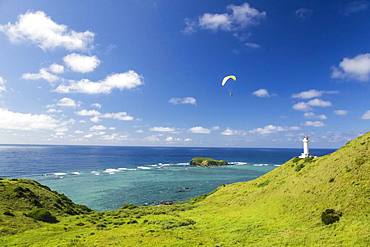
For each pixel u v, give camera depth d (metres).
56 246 42.84
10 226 53.69
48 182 151.38
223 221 55.19
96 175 182.50
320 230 41.38
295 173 72.44
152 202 107.62
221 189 95.31
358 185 48.22
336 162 60.12
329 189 51.62
